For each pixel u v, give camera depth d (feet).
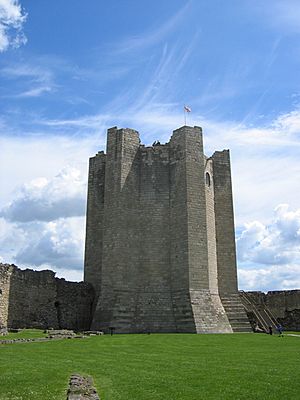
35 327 104.32
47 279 110.73
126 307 108.99
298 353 58.18
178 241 114.42
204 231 115.03
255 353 58.29
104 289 112.57
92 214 130.72
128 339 80.48
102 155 134.51
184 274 110.52
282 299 139.54
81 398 29.37
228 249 127.34
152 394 32.48
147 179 122.31
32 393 32.04
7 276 99.76
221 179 133.28
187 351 60.80
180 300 108.88
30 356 53.01
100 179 132.46
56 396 31.22
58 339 78.54
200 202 116.78
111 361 49.57
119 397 31.60
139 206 120.78
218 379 37.91
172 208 118.42
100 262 124.16
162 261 115.65
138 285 114.11
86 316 118.73
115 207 117.29
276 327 112.47
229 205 131.54
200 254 112.37
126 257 114.32
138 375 40.16
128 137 123.54
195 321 103.55
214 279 118.42
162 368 44.32
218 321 108.06
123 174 119.65
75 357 52.95
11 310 99.60
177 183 119.03
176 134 123.03
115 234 115.14
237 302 121.49
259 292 142.82
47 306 109.29
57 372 40.91
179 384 35.91
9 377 37.99
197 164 119.55
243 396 31.65
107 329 104.88
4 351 57.82
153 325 107.24
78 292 118.21
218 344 71.72
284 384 35.63
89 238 128.88
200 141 122.11
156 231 118.11
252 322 118.73
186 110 123.95
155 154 123.85
